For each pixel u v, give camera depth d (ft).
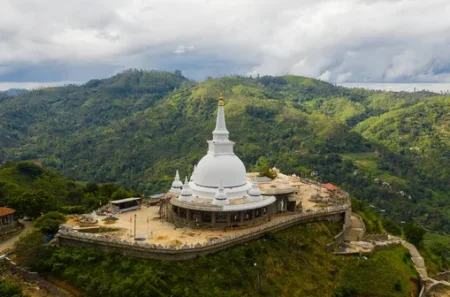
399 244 312.29
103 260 234.99
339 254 280.31
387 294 250.57
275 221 285.23
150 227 274.57
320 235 293.64
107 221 287.07
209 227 274.16
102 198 361.71
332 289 249.75
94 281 218.59
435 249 413.80
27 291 219.61
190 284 217.97
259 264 242.78
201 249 234.99
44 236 255.29
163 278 217.97
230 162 299.79
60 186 488.44
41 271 234.58
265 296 225.56
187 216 278.67
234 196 293.02
